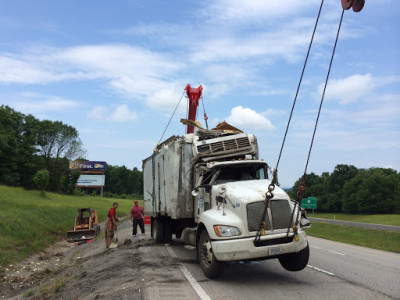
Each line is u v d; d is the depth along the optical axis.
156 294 5.89
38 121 83.25
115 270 8.35
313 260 10.66
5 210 24.38
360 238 24.36
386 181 103.38
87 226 24.03
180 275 7.41
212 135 10.06
